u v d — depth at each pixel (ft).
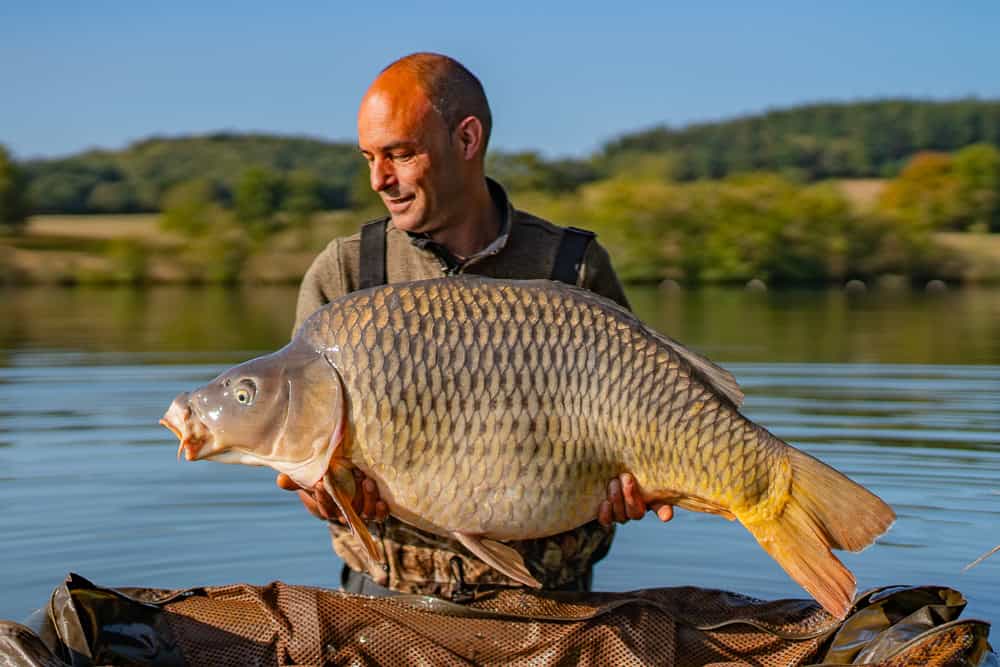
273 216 146.72
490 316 11.86
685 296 96.99
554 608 12.90
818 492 11.84
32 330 55.31
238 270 139.23
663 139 211.00
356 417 11.83
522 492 11.89
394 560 13.62
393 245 14.10
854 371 36.94
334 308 12.09
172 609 12.76
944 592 12.78
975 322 61.16
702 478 11.93
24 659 11.01
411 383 11.77
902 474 22.33
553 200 147.33
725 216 134.92
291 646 12.66
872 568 17.17
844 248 135.03
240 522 19.33
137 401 30.40
